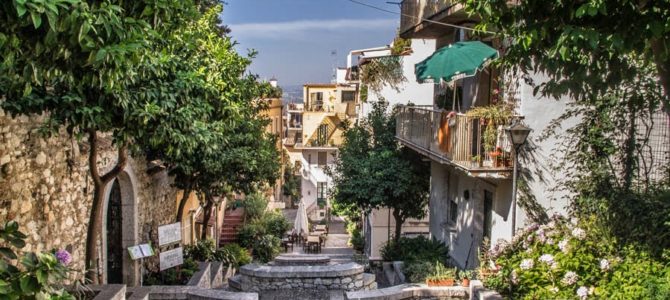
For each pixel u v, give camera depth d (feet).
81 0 14.83
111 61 16.67
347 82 140.46
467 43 39.29
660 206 28.73
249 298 33.63
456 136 38.22
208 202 61.00
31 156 29.68
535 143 35.81
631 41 21.07
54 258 16.51
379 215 75.92
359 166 59.36
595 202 32.99
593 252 29.66
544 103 35.73
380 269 63.87
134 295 32.81
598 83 25.91
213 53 39.58
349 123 79.87
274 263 54.49
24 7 13.05
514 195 33.58
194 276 46.78
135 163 45.42
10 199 27.55
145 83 28.14
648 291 25.48
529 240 32.45
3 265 15.87
